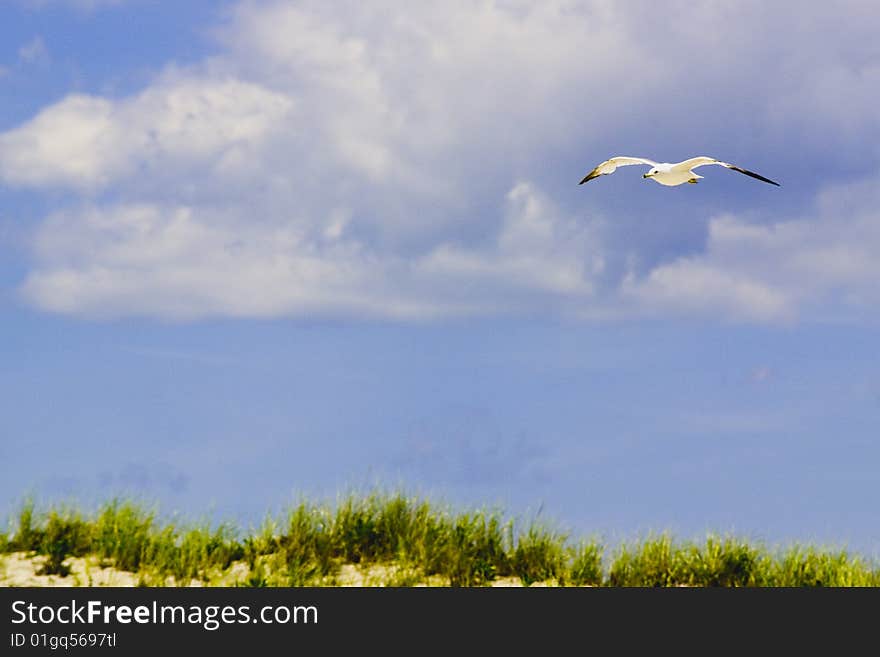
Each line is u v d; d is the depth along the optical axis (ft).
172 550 84.48
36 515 87.76
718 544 91.09
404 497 93.09
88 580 78.28
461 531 89.86
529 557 89.15
